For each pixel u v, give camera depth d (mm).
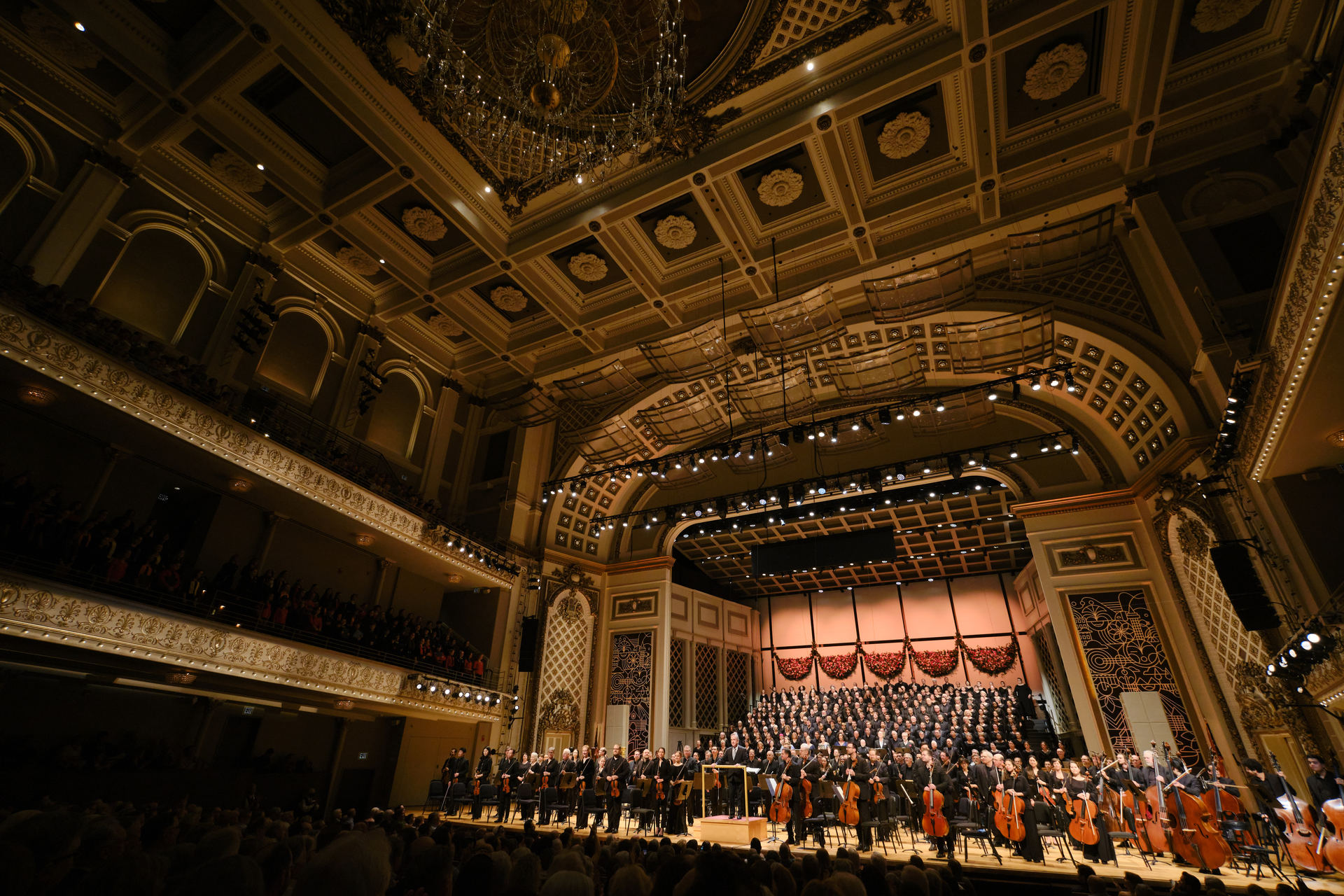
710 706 23172
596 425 18984
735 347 17125
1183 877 5406
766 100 12250
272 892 2473
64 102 11930
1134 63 11281
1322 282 6902
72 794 9641
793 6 10797
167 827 4172
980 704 19734
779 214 14750
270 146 13070
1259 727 11367
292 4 10617
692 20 11008
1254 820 9227
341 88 11625
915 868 3541
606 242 14867
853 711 20844
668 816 12312
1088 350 14273
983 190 13500
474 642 17891
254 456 12742
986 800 10516
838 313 15000
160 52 11656
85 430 11562
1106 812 10211
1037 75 11898
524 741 17203
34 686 10828
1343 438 9289
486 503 19156
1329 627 8156
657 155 13016
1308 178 6852
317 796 14023
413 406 18766
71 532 9969
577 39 11375
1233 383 9367
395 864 4812
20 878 1891
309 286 16328
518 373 20125
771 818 11992
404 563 17297
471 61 11727
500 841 5793
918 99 12336
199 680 11289
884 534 20500
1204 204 12453
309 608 13484
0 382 10125
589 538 20781
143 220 13070
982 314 14977
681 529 20547
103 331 10953
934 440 17438
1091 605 14203
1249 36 11500
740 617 26375
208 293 14008
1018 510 15531
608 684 19031
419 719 16750
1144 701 13180
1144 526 14164
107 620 9703
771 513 20828
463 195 13969
